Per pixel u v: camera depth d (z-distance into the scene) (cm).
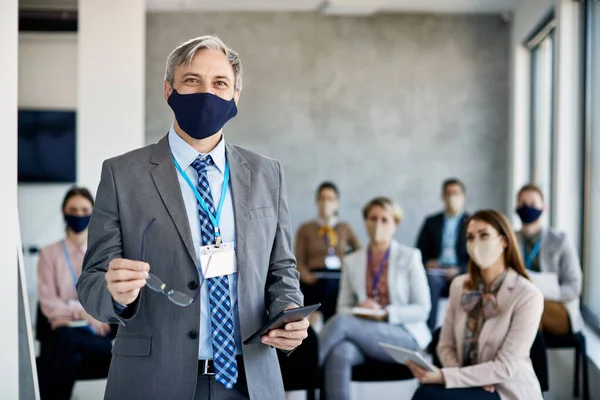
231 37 1058
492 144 1067
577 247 688
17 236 312
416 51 1067
